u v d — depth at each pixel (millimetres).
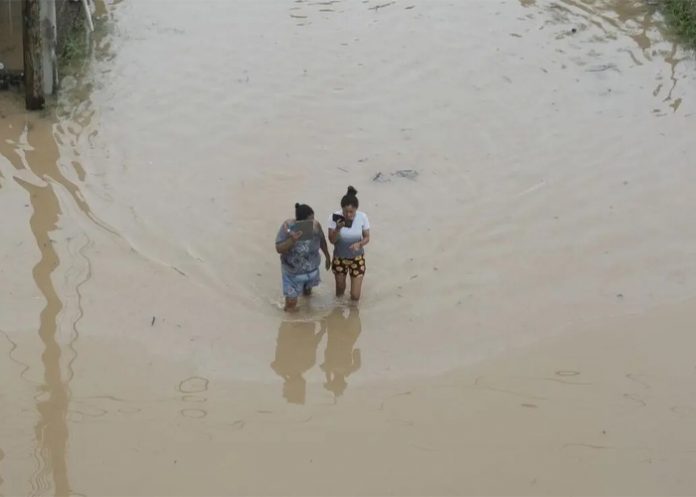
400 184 23000
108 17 31156
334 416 16234
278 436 15742
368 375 17219
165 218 21344
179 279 19453
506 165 23938
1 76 26250
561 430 15977
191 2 32875
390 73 28297
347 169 23578
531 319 18688
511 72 28547
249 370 17266
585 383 17031
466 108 26531
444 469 15109
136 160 23500
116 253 20094
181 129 24969
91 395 16438
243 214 21641
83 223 20953
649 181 23312
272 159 23859
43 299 18656
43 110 25422
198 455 15281
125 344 17688
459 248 20734
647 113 26484
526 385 16969
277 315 18688
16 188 22047
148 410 16188
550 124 25828
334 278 19953
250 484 14719
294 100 26625
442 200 22453
